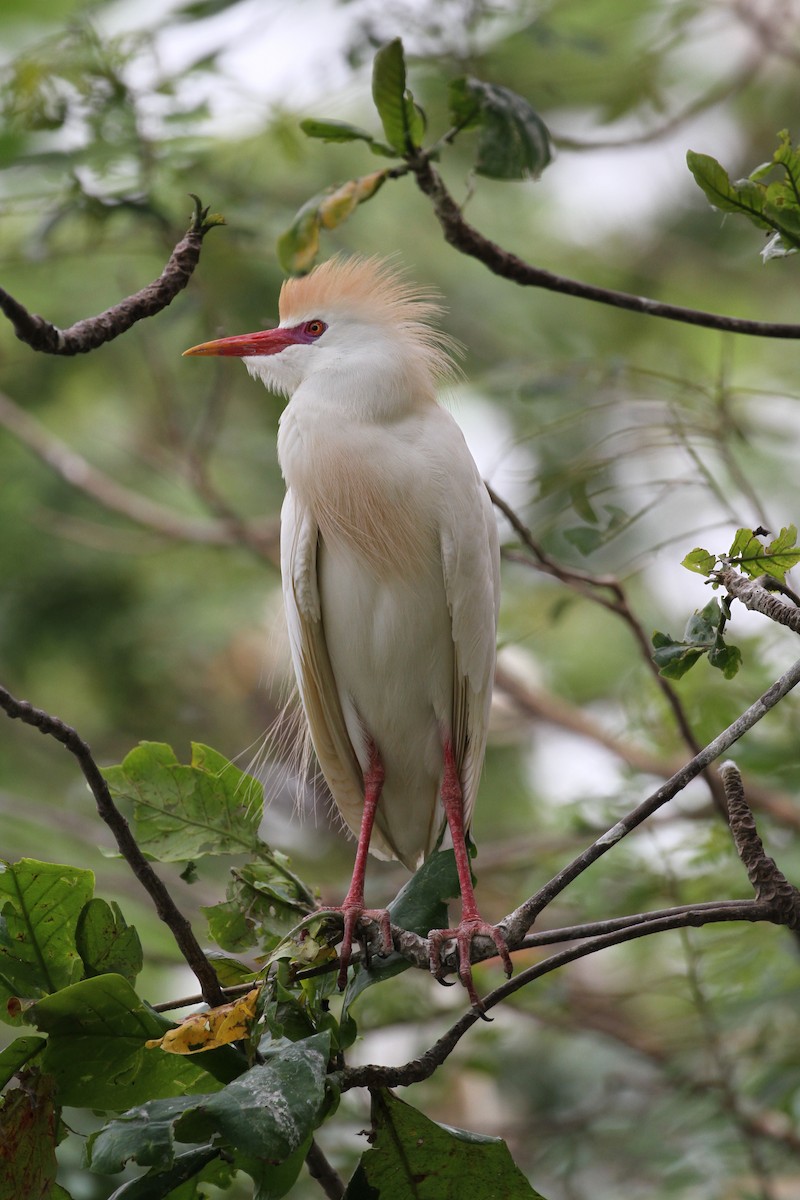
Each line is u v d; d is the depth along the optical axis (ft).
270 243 35.60
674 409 25.72
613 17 38.91
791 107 48.03
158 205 31.32
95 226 31.73
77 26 30.19
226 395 36.91
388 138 15.42
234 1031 13.67
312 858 38.93
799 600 14.73
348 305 22.94
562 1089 35.45
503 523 29.94
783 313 48.44
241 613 41.73
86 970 14.37
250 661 47.50
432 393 22.90
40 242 31.09
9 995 14.42
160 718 45.83
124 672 44.29
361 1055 33.88
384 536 21.85
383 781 23.17
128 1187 13.25
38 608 42.91
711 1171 26.32
